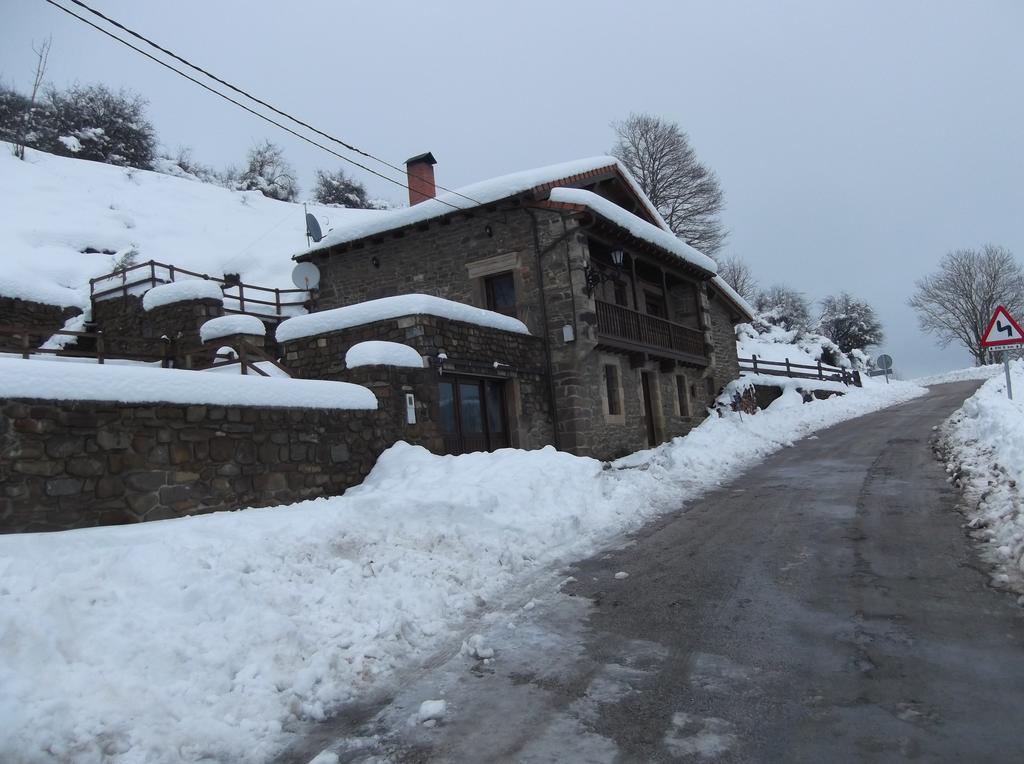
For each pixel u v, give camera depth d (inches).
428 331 418.3
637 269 716.0
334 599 188.7
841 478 394.6
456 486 294.8
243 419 292.5
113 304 651.5
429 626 187.0
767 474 440.1
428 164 708.0
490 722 135.0
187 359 382.3
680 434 719.1
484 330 478.0
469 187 582.6
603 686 147.7
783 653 158.4
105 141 1475.1
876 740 117.8
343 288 657.0
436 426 409.7
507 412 502.6
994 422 431.2
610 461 552.1
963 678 139.4
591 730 128.6
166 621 158.6
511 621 192.4
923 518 278.1
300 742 132.3
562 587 222.7
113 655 143.3
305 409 321.7
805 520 293.6
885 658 151.7
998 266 1803.6
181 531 208.1
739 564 234.5
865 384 1333.7
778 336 1680.6
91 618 151.0
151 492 254.8
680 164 1406.3
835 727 123.3
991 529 241.3
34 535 196.1
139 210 1114.1
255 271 903.1
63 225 912.3
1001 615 171.8
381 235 620.1
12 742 114.2
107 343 633.0
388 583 205.0
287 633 164.9
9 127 1336.1
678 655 161.6
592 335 543.2
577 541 283.3
